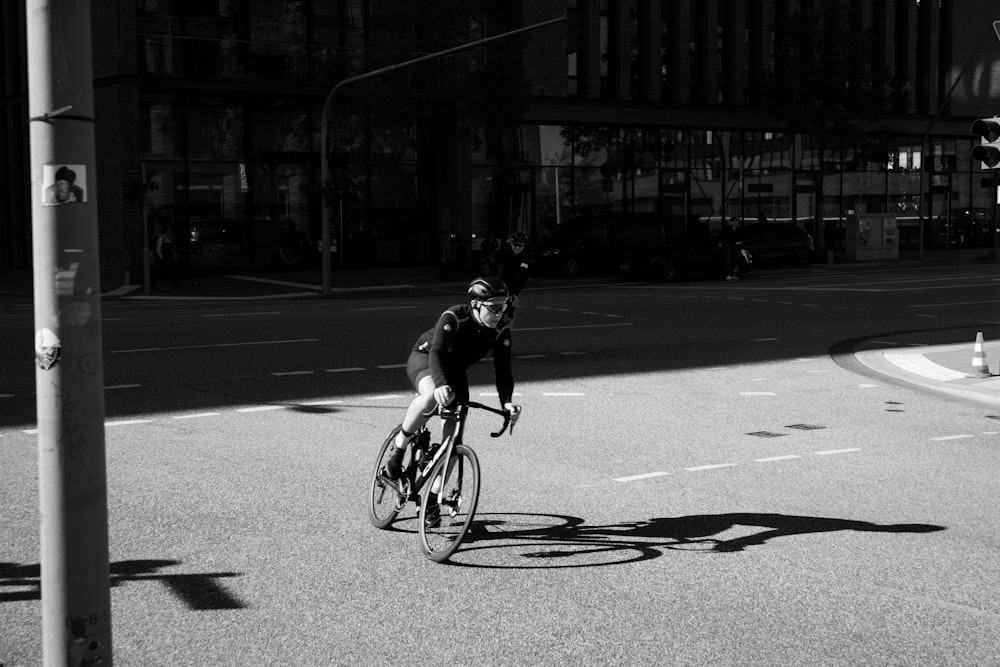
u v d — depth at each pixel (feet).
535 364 50.03
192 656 16.46
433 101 111.24
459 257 125.39
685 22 149.69
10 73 129.18
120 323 65.98
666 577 20.33
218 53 117.80
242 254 122.31
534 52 138.92
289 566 20.88
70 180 11.55
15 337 58.34
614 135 145.59
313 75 123.13
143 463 29.53
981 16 182.09
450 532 21.15
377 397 40.40
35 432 33.37
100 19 114.32
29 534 22.72
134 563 20.99
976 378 46.26
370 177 131.03
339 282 111.96
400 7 108.78
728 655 16.58
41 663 16.19
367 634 17.37
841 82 142.41
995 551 22.11
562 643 17.02
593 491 27.04
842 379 46.52
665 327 65.67
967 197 183.73
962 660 16.47
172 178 117.29
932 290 93.97
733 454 31.58
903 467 30.07
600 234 124.06
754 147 157.58
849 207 169.27
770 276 120.57
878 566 21.04
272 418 36.17
